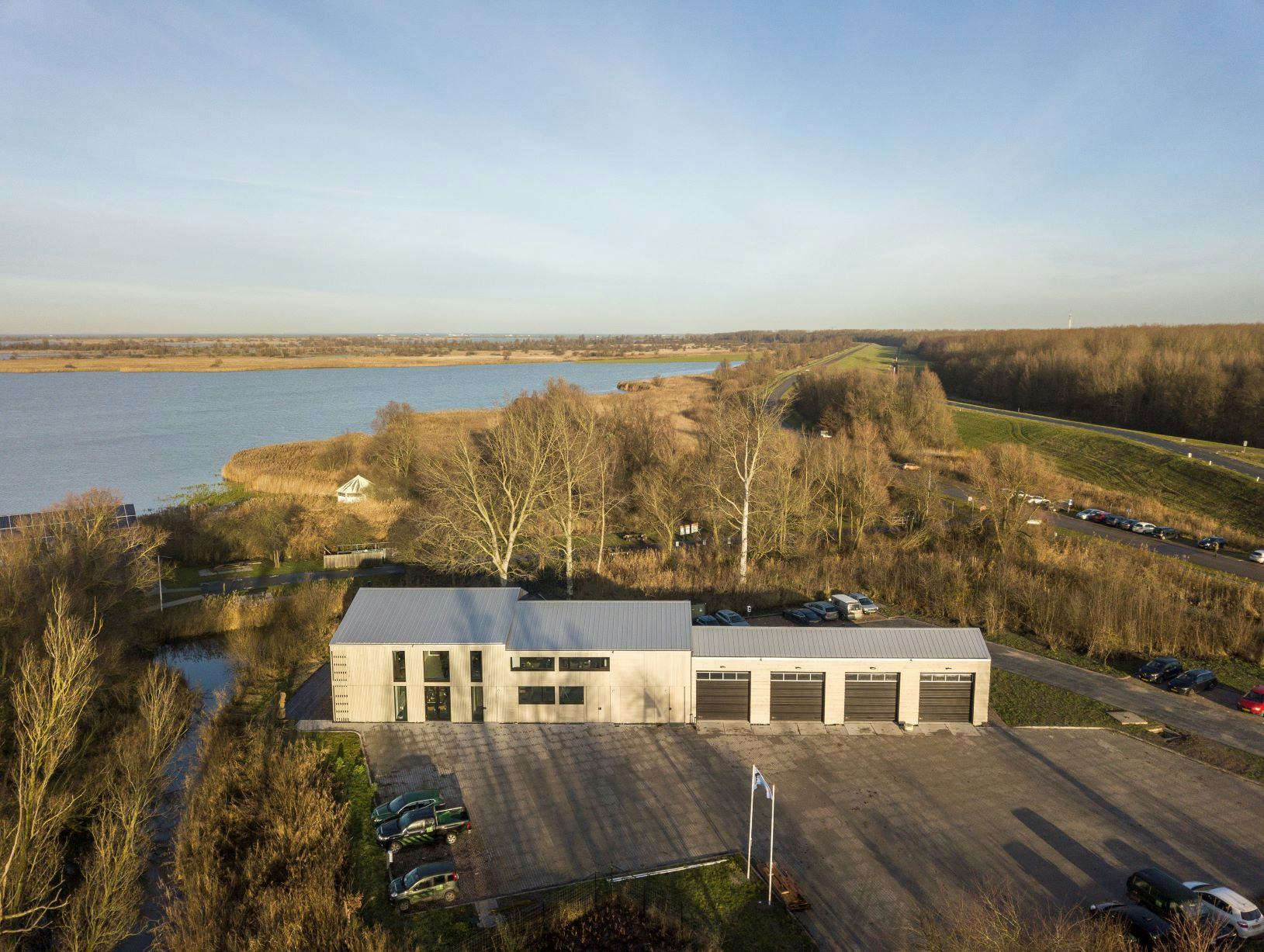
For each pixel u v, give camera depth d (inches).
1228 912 1016.9
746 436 2632.9
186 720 1684.3
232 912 1053.8
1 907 862.5
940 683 1617.9
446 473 2655.0
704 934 1032.2
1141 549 2731.3
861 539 2864.2
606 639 1640.0
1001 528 2674.7
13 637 1656.0
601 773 1438.2
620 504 3255.4
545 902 1082.1
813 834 1250.6
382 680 1630.2
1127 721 1617.9
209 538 2967.5
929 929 945.5
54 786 1323.8
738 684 1630.2
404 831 1215.6
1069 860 1179.9
